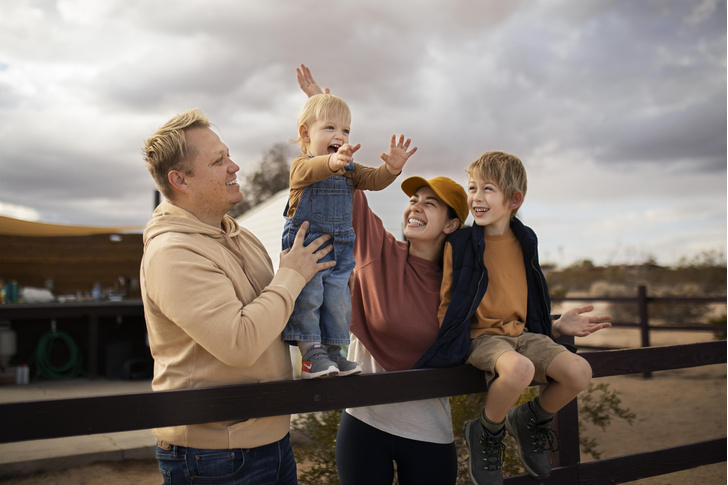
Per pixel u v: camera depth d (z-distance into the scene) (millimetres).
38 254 11172
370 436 2150
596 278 20969
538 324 2254
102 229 11586
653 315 15141
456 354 2053
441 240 2396
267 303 1580
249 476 1619
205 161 1664
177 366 1639
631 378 8844
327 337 1878
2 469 4648
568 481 2453
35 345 9742
